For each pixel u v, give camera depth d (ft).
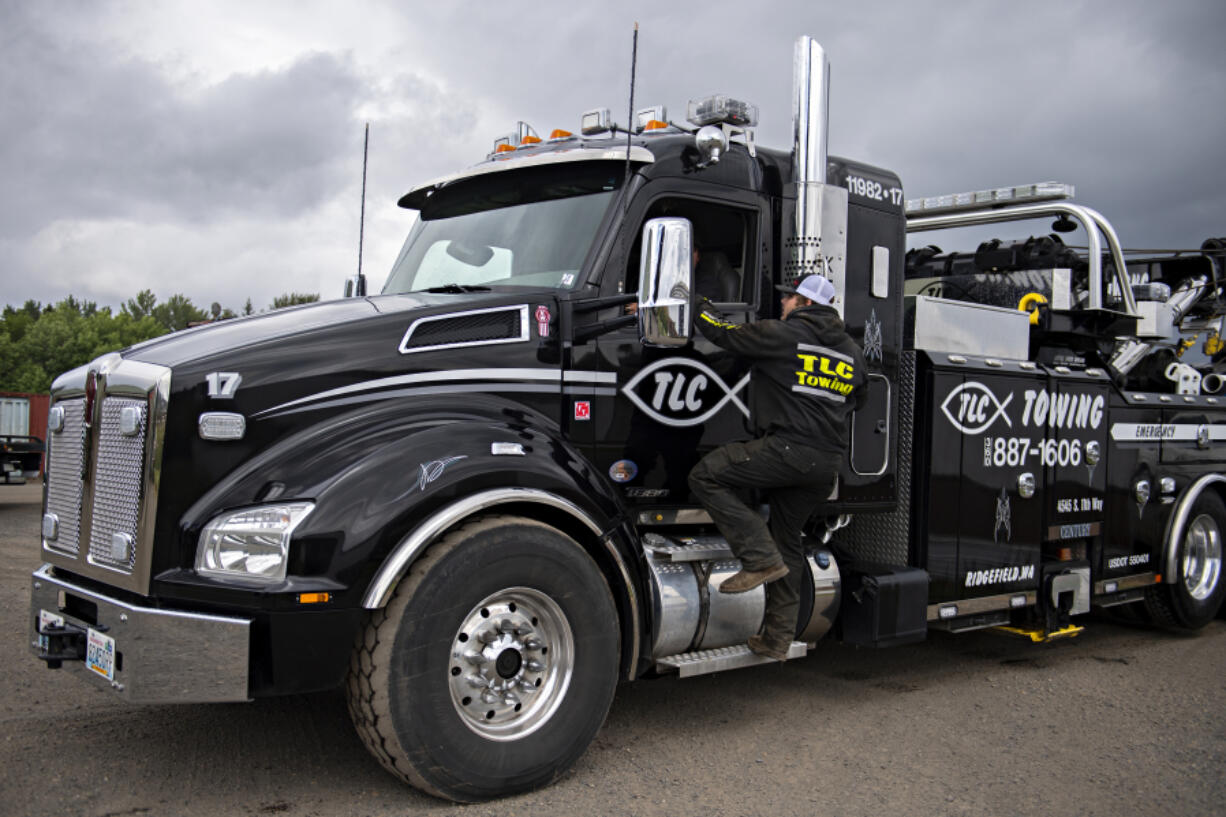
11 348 245.86
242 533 10.86
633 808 11.63
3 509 41.11
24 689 15.34
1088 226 21.01
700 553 14.21
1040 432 19.33
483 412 12.55
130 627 10.81
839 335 14.21
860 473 16.19
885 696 17.08
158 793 11.55
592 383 13.65
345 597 10.66
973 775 13.16
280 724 14.23
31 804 11.03
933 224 24.75
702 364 14.71
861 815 11.64
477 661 11.68
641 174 14.25
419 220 17.07
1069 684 18.35
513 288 14.33
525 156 15.48
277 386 11.66
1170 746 14.62
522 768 11.74
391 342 12.40
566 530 12.90
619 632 12.92
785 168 15.85
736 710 15.92
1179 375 23.41
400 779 11.45
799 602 14.97
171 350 11.81
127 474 11.46
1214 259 25.67
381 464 11.19
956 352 17.97
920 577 16.66
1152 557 22.35
